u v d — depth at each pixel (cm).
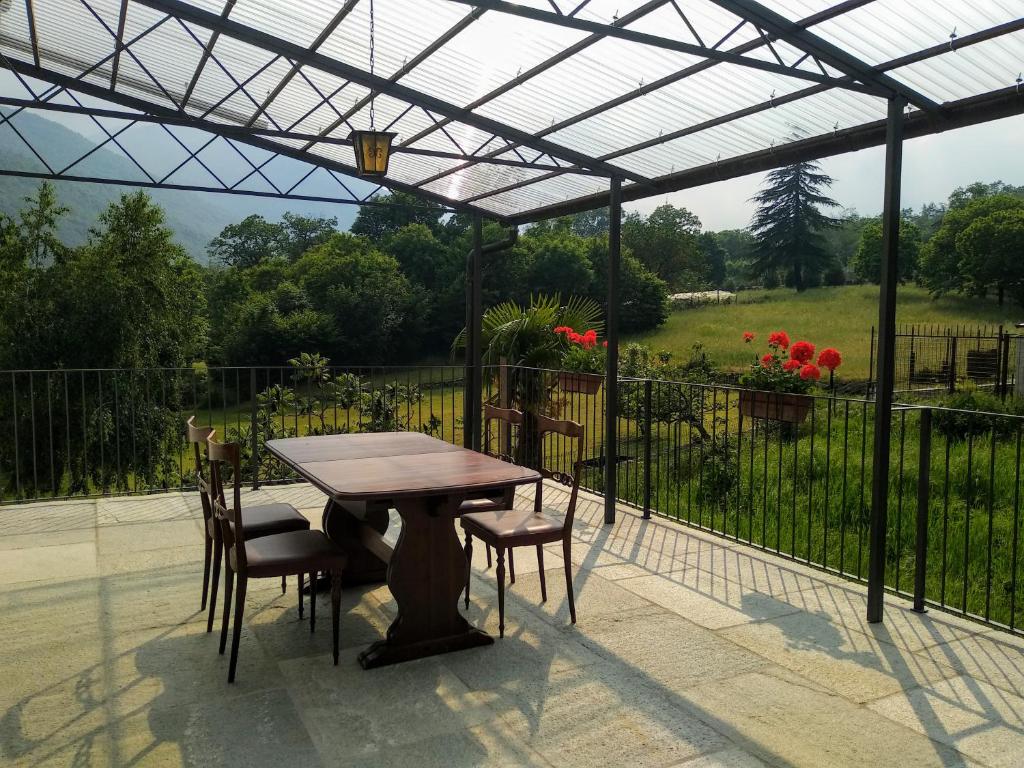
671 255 5862
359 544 429
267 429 812
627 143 588
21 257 1873
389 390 882
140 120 636
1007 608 505
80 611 388
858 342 3092
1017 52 362
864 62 381
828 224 5597
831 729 277
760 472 820
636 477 684
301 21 512
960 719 285
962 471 805
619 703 296
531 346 843
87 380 1788
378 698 299
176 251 2038
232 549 329
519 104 566
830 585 437
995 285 4125
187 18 467
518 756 257
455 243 4078
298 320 3416
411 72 553
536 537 368
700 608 401
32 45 628
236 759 253
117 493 645
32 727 273
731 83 460
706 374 1428
